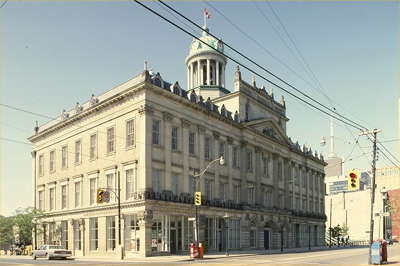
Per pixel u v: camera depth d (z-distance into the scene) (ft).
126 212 140.77
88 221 159.33
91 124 165.17
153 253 134.10
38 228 188.34
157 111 145.79
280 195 226.79
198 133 164.96
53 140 190.39
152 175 140.67
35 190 200.54
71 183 173.47
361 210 459.73
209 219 165.68
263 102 222.48
